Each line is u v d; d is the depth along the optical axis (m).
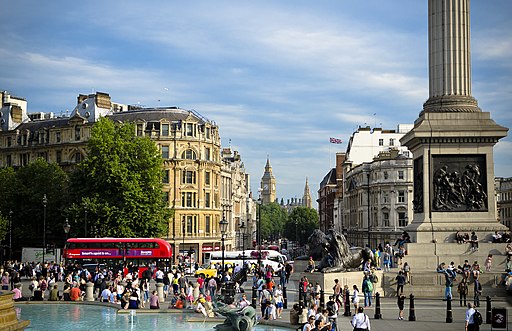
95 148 91.19
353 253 50.09
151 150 92.94
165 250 79.06
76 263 77.88
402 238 53.66
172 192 116.19
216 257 96.44
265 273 60.84
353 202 149.25
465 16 54.75
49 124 126.38
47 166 105.12
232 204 151.12
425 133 52.00
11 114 135.50
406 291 47.94
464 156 52.41
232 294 48.00
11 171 107.06
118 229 87.38
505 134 51.72
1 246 105.12
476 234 51.41
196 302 46.19
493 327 30.91
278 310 41.03
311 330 28.53
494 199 52.06
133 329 36.59
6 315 27.12
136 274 60.16
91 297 52.44
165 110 121.25
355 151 160.25
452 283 45.22
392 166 125.75
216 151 127.50
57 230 102.94
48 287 60.03
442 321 36.94
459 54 54.41
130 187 87.62
